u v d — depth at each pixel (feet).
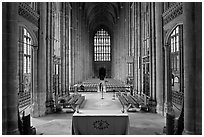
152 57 59.06
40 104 52.31
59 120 47.98
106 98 89.10
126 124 30.60
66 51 91.81
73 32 125.08
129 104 62.34
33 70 51.85
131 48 111.75
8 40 30.30
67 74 91.04
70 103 62.54
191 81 29.09
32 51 51.93
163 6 52.60
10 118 30.17
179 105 62.08
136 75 91.25
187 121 29.40
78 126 30.73
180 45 69.26
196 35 28.78
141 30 83.30
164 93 53.06
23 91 71.97
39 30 52.60
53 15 74.49
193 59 29.01
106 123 30.71
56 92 78.33
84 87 125.59
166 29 49.34
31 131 34.71
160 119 48.37
